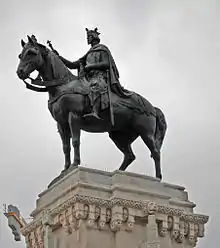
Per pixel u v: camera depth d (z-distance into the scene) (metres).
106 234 14.41
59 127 15.66
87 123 15.47
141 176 15.21
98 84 15.65
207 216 15.65
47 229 14.52
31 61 15.27
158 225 14.92
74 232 14.30
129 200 14.56
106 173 15.01
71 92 15.26
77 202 14.19
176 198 15.66
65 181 14.91
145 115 16.09
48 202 15.11
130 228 14.49
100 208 14.40
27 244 15.59
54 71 15.48
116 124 15.93
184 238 15.29
